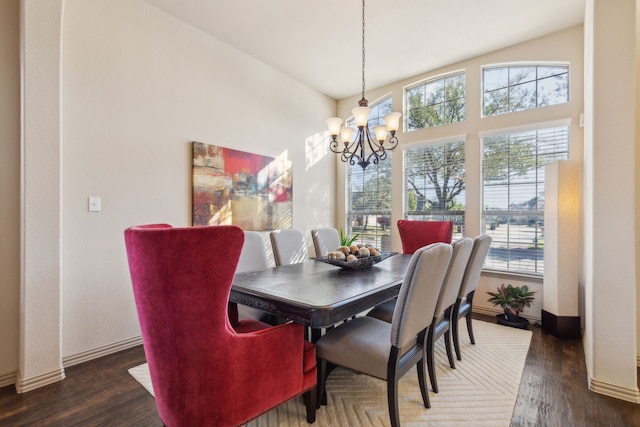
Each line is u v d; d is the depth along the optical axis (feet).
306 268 7.83
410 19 9.68
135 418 5.63
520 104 11.31
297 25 10.02
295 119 14.01
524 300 10.27
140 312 4.06
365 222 15.65
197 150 10.11
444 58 12.16
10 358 6.74
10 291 6.77
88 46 7.84
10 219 6.79
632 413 5.73
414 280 4.81
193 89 10.11
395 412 5.03
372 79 14.10
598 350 6.42
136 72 8.75
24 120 6.43
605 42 6.31
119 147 8.41
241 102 11.63
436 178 13.23
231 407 4.22
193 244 3.61
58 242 6.89
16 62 6.86
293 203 13.96
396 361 4.98
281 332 4.76
